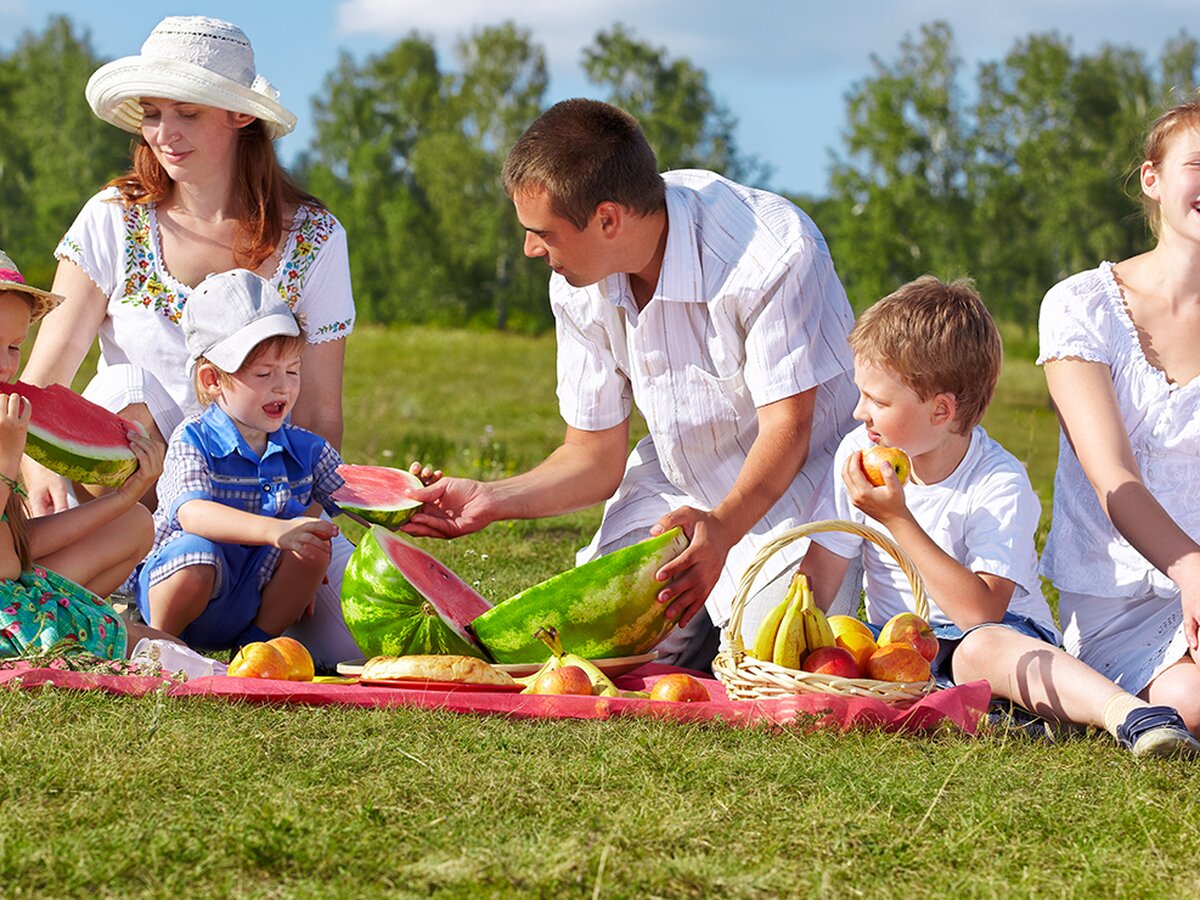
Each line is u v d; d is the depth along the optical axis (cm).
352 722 339
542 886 235
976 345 409
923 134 6081
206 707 345
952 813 288
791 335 456
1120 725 355
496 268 6712
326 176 7375
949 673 418
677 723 350
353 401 1908
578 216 437
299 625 485
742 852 259
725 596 480
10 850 238
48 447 410
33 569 409
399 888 236
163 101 495
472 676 379
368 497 460
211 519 450
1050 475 1109
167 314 513
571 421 507
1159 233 430
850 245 5978
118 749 299
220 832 251
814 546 448
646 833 261
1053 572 434
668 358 476
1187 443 412
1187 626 376
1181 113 413
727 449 490
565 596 420
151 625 453
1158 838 277
